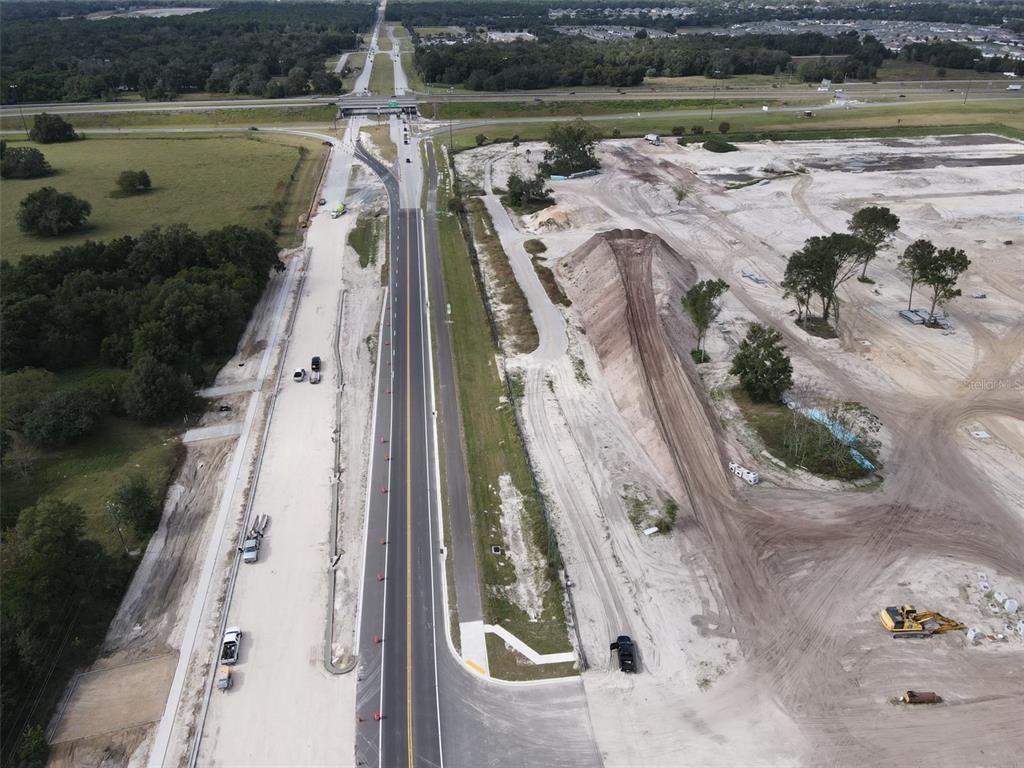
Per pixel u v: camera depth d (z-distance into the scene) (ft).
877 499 212.84
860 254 313.12
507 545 199.11
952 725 150.41
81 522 179.01
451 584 186.70
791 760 144.56
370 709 155.63
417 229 435.12
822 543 197.47
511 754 146.20
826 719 152.25
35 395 241.55
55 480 223.51
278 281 370.32
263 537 203.00
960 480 220.02
